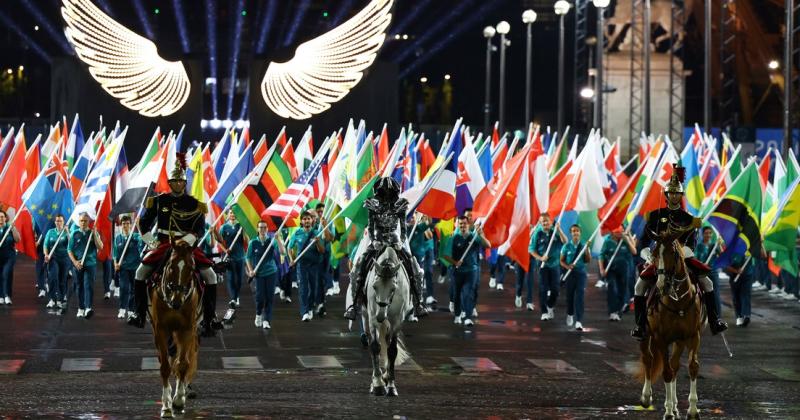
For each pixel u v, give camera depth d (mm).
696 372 28547
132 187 48406
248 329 47156
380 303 31078
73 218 51250
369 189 50062
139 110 104938
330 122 108938
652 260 28625
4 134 126938
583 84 154500
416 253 56062
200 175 55125
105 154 52094
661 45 143000
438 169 50219
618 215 53031
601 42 99188
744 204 48094
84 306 50500
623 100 136500
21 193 59406
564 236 51562
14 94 157125
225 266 30578
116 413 28531
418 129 134250
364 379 34656
